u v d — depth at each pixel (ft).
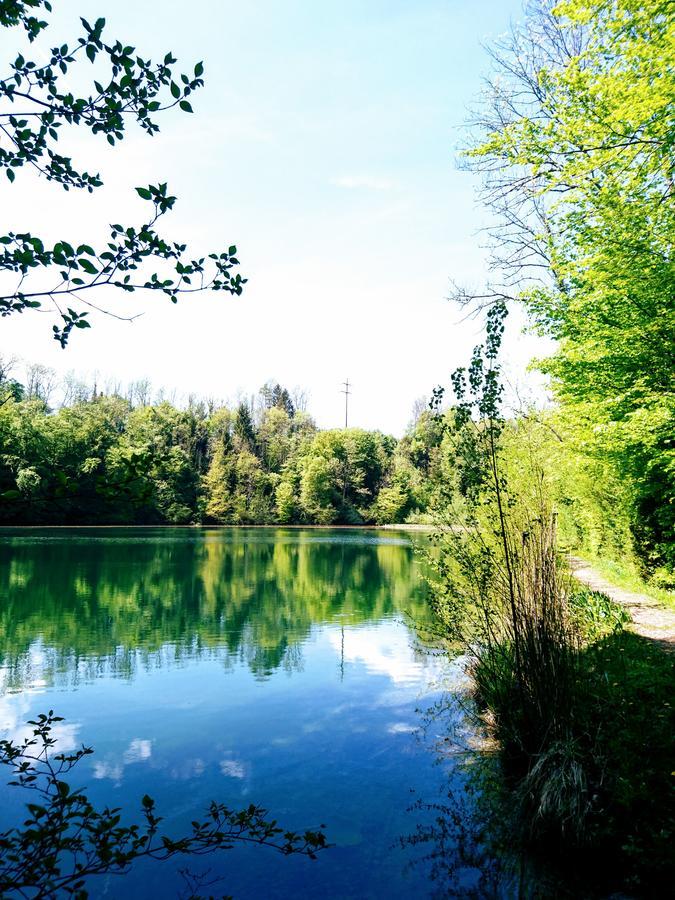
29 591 57.11
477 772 19.13
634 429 25.21
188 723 24.26
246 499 208.64
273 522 215.51
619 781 14.61
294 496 219.20
